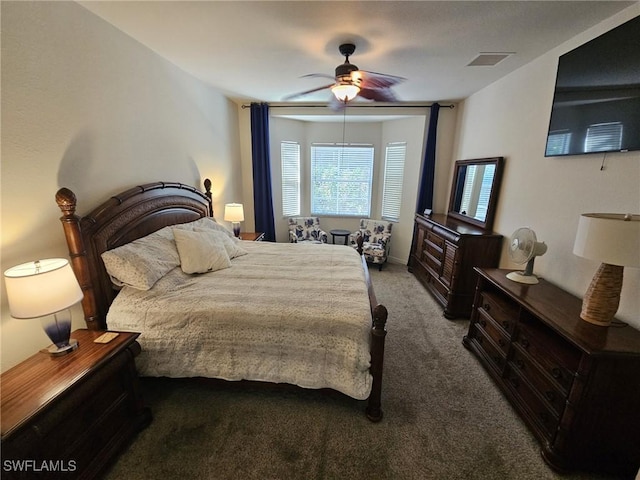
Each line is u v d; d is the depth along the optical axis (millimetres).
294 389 1870
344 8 1746
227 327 1765
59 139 1678
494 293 2443
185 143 3016
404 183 4875
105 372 1418
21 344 1524
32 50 1506
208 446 1609
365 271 2617
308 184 5531
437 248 3627
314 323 1719
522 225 2686
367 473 1480
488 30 2016
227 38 2182
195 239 2424
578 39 2068
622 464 1456
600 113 1797
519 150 2756
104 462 1428
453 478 1467
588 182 1957
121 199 2061
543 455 1571
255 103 4383
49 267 1479
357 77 2383
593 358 1334
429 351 2555
